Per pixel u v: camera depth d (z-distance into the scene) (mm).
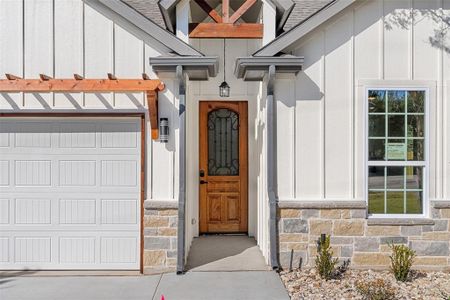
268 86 5969
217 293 5117
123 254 6129
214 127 8125
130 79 5949
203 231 8070
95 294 5145
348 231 6016
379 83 6094
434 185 6109
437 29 6129
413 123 6156
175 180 6047
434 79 6129
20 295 5125
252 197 7973
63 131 6145
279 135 6082
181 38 5992
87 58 6039
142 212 6039
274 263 5938
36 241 6141
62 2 6051
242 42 8062
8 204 6133
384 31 6109
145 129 6078
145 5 7156
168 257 5984
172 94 6039
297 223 6008
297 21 6824
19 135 6137
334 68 6102
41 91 5859
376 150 6145
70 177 6148
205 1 6324
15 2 6066
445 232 6043
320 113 6086
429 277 5727
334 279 5594
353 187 6082
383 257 6016
